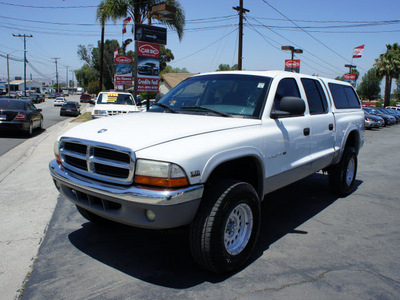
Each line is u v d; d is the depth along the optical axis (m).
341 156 5.59
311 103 4.71
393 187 6.80
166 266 3.32
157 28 15.40
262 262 3.44
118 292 2.86
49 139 12.28
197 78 4.50
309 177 7.33
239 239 3.28
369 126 24.67
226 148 3.03
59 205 5.07
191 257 3.52
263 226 4.46
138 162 2.71
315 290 2.95
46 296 2.79
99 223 4.14
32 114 14.06
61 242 3.82
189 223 3.00
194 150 2.79
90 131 3.23
